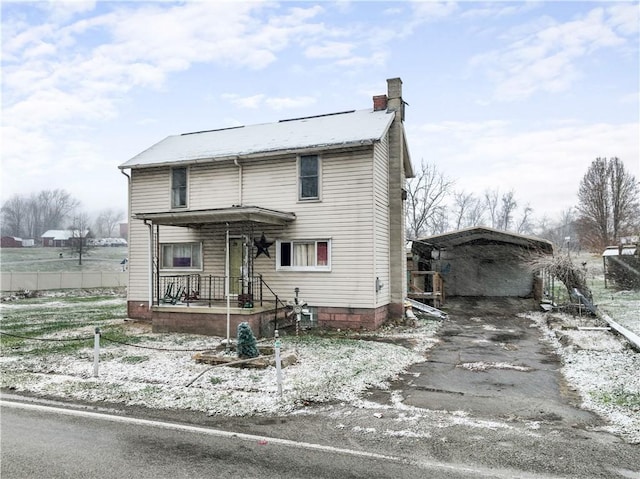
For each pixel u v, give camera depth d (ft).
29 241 290.15
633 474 16.01
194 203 55.98
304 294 50.67
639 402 23.93
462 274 83.46
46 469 16.37
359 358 34.32
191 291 55.31
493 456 17.53
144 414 22.58
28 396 25.82
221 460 17.13
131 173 59.06
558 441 19.07
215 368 30.86
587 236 181.88
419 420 21.75
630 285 93.20
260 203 52.90
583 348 37.76
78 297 95.30
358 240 48.91
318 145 49.06
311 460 17.13
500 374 31.40
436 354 38.29
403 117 59.41
